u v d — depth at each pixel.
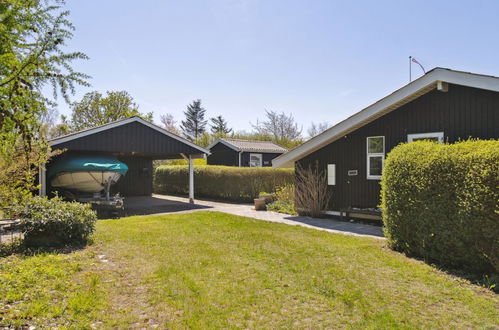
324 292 4.04
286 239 7.02
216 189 18.25
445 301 3.78
